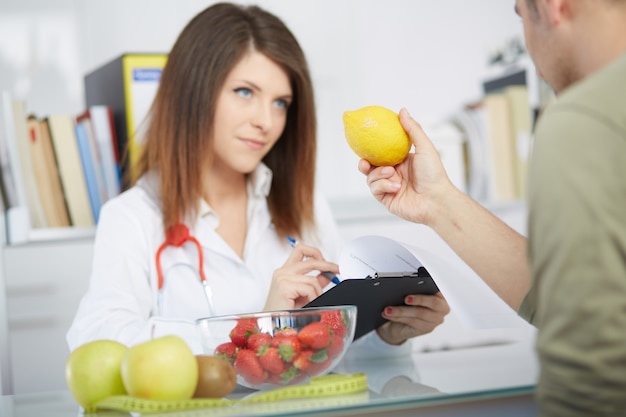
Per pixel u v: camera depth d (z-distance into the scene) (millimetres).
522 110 3127
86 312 1881
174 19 3773
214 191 2105
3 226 2465
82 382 1041
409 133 1338
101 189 2537
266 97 2004
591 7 900
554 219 743
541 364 773
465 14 4312
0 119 3434
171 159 2023
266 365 1094
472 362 1358
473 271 1332
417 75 4270
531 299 1236
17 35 3564
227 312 2008
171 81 2029
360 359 1569
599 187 729
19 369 2461
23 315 2465
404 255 1408
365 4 4188
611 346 722
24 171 2479
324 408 900
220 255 2041
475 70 4328
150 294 1983
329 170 4160
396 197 1382
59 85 3609
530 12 966
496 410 1006
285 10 4062
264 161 2162
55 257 2488
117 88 2508
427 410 973
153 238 2010
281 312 1113
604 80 771
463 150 3084
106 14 3674
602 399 736
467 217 1330
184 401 971
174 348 985
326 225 2285
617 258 723
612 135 736
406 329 1538
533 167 777
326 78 4148
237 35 1980
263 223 2125
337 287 1330
